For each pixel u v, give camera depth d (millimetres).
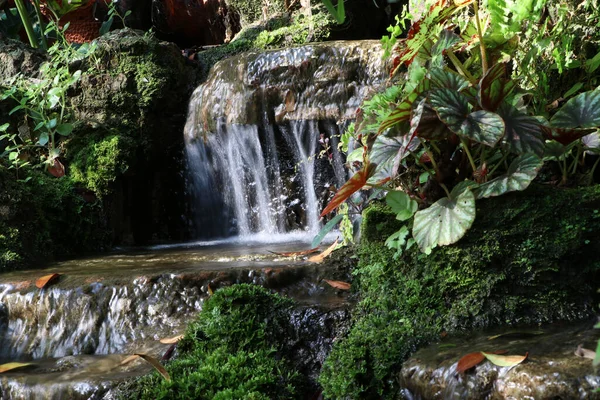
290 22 6547
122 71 5758
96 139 5516
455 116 2738
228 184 5562
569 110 2875
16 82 5777
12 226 4676
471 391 2174
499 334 2547
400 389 2479
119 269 3848
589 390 1956
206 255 4328
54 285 3553
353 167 3814
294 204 5266
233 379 2717
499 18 3244
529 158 2793
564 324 2639
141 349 3135
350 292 3299
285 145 5160
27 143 5539
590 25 3422
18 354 3436
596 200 2768
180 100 5965
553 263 2752
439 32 3250
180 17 8141
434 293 2850
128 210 5648
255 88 5078
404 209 2961
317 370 2916
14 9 7750
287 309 3049
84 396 2723
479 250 2797
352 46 4824
